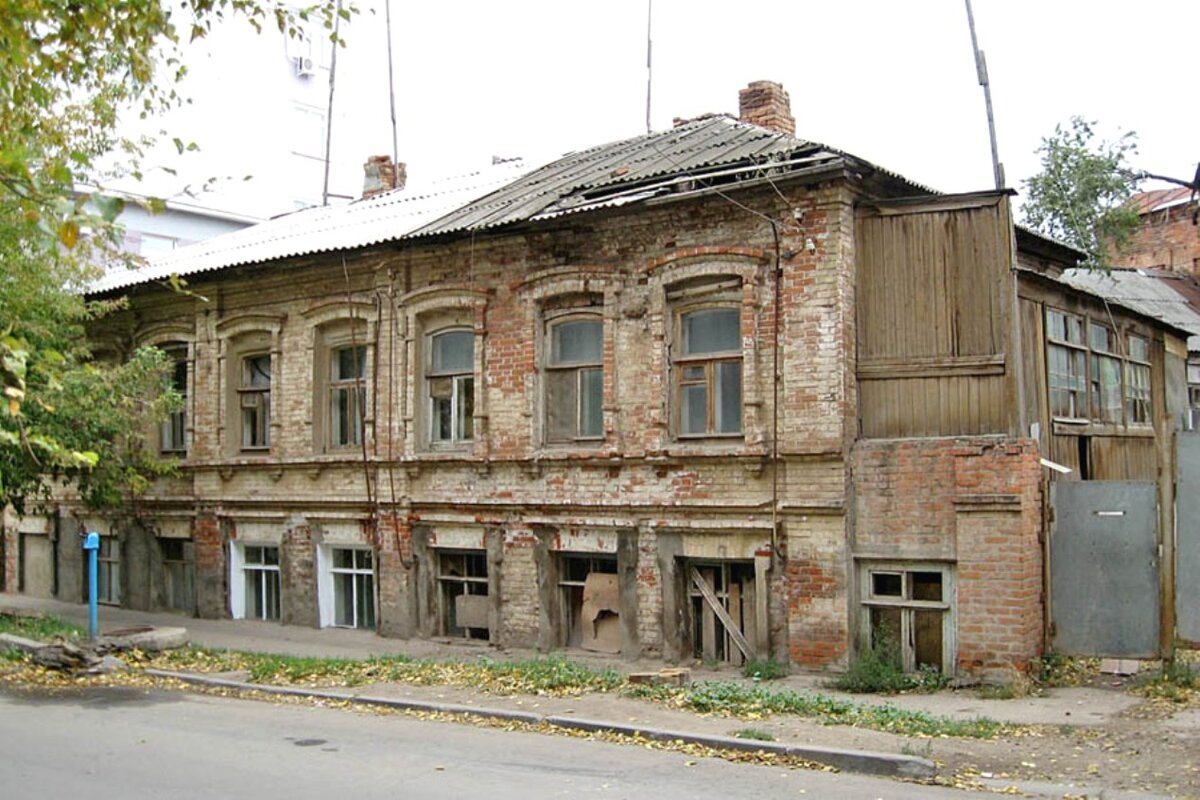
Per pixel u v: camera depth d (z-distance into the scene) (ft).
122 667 52.16
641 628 53.42
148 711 42.63
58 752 35.29
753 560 50.65
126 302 63.10
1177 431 44.60
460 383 61.00
